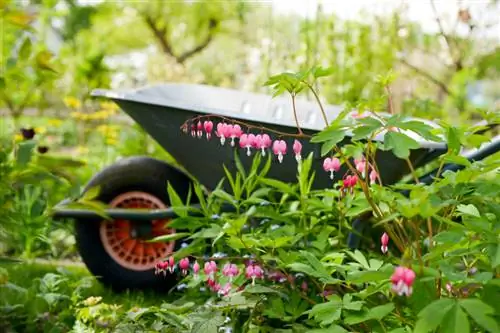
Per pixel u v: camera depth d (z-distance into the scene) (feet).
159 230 12.77
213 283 9.18
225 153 11.64
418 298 6.90
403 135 6.49
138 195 12.64
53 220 14.44
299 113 15.44
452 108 18.90
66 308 9.93
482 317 5.66
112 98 11.87
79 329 9.06
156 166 12.59
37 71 9.52
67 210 12.52
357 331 7.95
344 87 18.93
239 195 10.25
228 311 8.59
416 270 6.10
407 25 20.12
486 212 7.66
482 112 7.52
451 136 7.09
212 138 11.44
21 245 14.35
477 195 7.12
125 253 12.80
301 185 10.12
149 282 12.60
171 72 29.12
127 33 50.34
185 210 9.82
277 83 7.69
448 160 7.25
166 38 51.47
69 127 30.07
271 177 11.76
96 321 9.12
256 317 8.87
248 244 8.29
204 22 50.39
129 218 12.09
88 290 12.75
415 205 6.34
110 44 48.96
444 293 7.39
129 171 12.51
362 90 18.88
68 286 10.48
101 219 12.61
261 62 22.20
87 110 27.58
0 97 9.82
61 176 8.41
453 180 6.98
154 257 12.71
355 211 8.23
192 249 8.89
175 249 12.59
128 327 7.98
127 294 12.47
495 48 19.71
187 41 51.21
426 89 20.80
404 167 10.85
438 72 21.63
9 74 9.42
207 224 9.82
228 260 9.87
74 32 66.03
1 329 9.29
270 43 21.56
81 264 15.01
